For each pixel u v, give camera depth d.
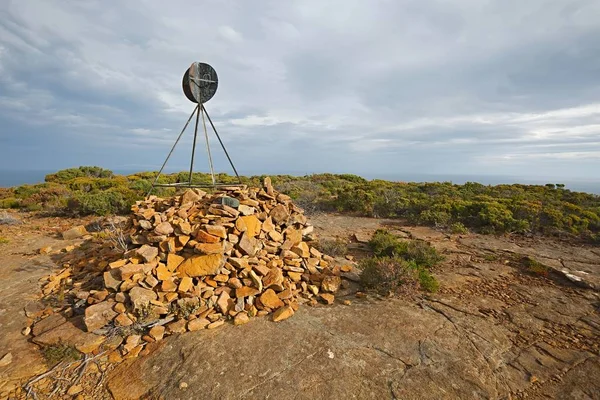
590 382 3.30
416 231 9.95
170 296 4.46
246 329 4.14
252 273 4.89
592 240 8.65
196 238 5.09
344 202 14.04
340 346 3.83
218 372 3.35
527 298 5.27
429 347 3.85
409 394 3.10
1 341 3.93
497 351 3.82
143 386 3.23
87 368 3.50
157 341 3.93
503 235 9.38
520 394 3.14
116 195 12.22
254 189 7.06
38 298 5.02
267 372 3.36
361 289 5.55
